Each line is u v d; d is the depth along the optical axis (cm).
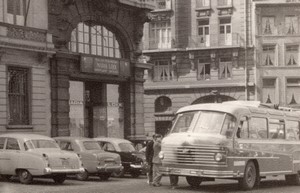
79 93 3328
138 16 3753
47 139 2166
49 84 3062
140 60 3809
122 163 2569
